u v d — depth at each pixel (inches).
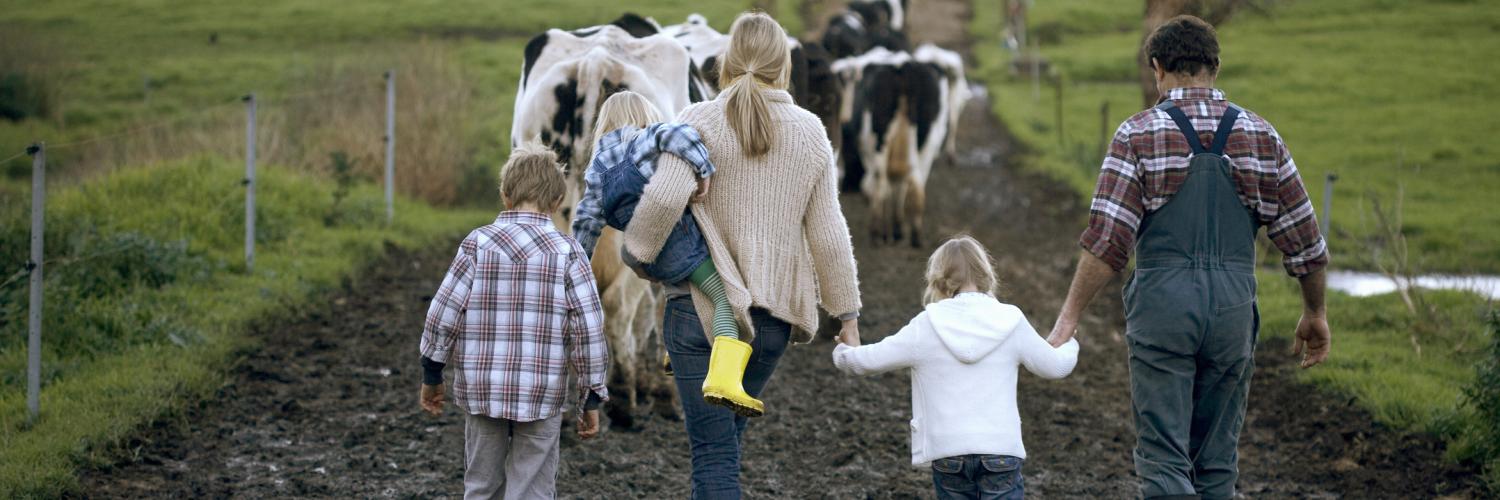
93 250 312.2
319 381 269.7
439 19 1306.6
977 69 1279.5
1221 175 156.2
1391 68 1099.3
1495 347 237.6
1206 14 460.4
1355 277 450.3
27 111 817.5
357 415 249.1
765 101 151.6
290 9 1360.7
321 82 637.3
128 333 276.7
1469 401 243.9
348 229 426.0
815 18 1454.2
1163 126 157.2
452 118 582.2
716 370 144.2
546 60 261.6
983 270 170.1
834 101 398.0
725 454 157.3
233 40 1193.4
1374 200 379.9
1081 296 161.5
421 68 644.7
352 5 1386.6
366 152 530.6
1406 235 547.5
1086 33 1510.8
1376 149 779.4
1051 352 162.7
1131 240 156.7
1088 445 251.6
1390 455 240.7
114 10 1346.0
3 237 307.6
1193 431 166.6
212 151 474.6
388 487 210.1
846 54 642.2
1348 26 1330.0
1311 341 170.1
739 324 149.4
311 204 435.2
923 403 163.2
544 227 163.8
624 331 238.5
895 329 346.0
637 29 303.4
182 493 201.9
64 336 269.0
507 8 1378.0
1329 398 277.9
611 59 239.0
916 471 229.8
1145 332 159.5
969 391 160.2
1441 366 303.1
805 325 156.4
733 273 149.6
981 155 794.8
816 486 219.9
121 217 367.9
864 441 247.3
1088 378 306.5
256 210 398.6
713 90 317.7
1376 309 363.6
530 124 242.5
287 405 248.4
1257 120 159.2
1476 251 513.0
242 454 223.6
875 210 484.1
